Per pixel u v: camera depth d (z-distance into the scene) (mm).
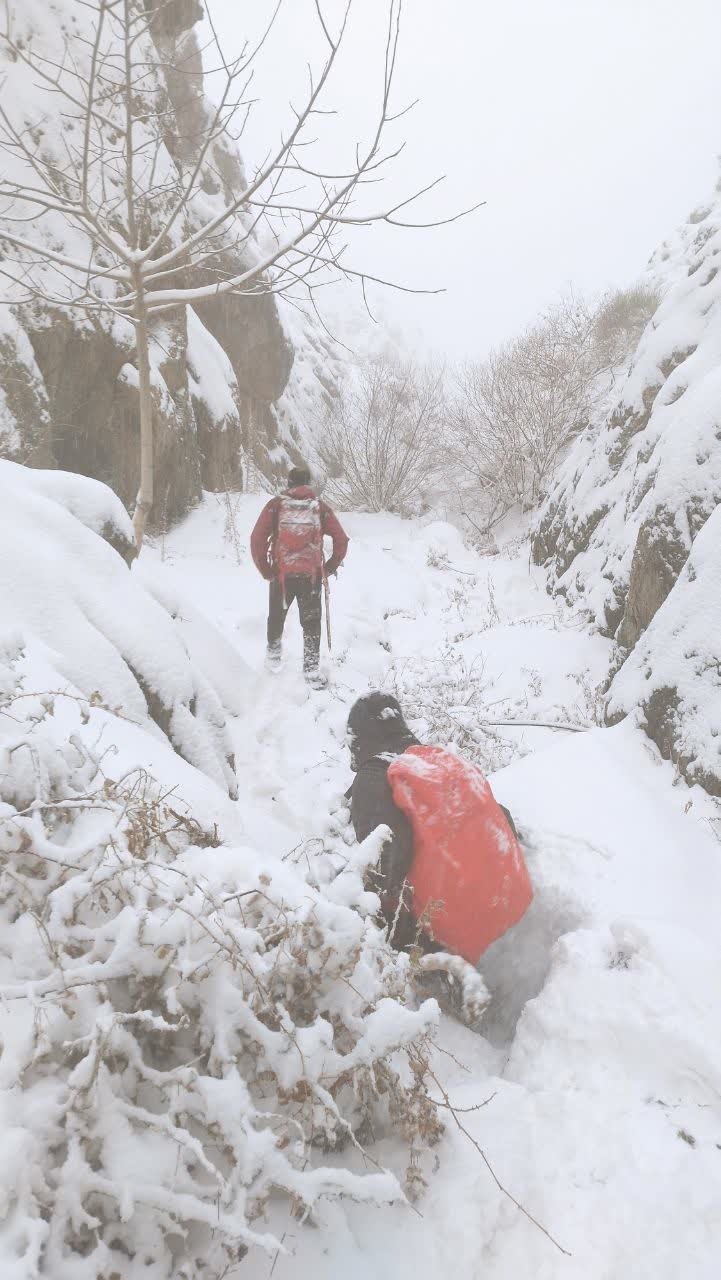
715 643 3461
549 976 2314
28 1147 1212
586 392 10969
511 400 10883
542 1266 1537
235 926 1488
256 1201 1392
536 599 7914
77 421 7984
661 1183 1627
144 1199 1228
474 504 11555
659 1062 1891
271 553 5445
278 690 5289
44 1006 1388
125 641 3227
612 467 7586
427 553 9242
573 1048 2047
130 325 8219
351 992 1591
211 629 5094
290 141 2867
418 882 2414
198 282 10180
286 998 1564
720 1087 1779
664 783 3344
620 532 6730
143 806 1769
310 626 5344
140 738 2535
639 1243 1532
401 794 2436
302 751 4613
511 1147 1783
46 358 7637
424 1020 1562
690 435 4457
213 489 10359
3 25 7375
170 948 1447
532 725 4742
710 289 6992
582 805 3133
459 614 7559
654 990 2047
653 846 2852
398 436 11922
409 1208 1648
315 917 1522
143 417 3936
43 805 1556
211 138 3014
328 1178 1306
